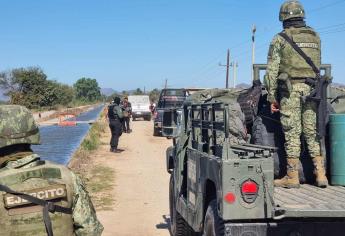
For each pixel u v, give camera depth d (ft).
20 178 9.61
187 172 21.84
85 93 579.48
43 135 88.38
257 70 22.24
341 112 21.75
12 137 9.71
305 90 18.39
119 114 70.90
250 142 19.98
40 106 228.84
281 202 15.48
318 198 16.20
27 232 9.49
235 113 19.90
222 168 14.52
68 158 57.06
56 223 9.74
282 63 18.83
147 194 40.40
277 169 18.97
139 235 28.19
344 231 15.26
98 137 90.89
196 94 23.52
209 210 16.63
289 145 18.28
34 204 9.59
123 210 34.55
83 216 10.17
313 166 18.61
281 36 18.89
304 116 18.35
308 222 15.10
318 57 19.01
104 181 46.42
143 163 59.57
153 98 242.37
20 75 220.43
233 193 14.46
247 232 14.80
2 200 9.41
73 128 110.11
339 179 18.38
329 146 18.71
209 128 18.26
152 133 106.73
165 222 31.14
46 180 9.80
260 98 20.62
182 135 23.27
